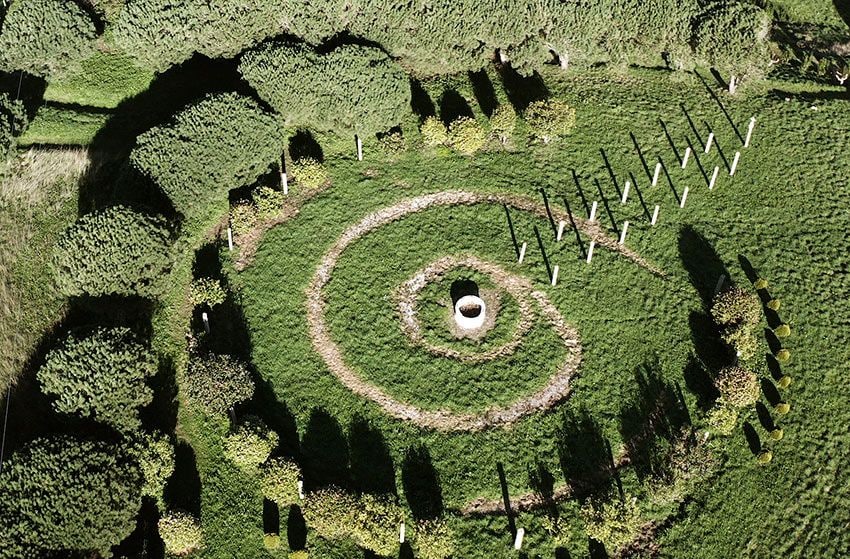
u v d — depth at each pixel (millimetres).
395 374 41812
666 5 52188
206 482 38500
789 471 38031
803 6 63469
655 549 35750
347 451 39094
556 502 37250
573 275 45625
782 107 54469
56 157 51969
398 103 50781
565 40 53375
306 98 50094
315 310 44438
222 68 56938
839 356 42031
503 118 50875
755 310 41875
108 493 34750
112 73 56281
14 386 42031
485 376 41625
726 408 38688
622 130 53031
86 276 41719
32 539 33062
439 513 36844
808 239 47094
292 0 52375
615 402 40438
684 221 48031
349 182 50250
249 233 47719
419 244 47250
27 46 53312
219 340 43156
